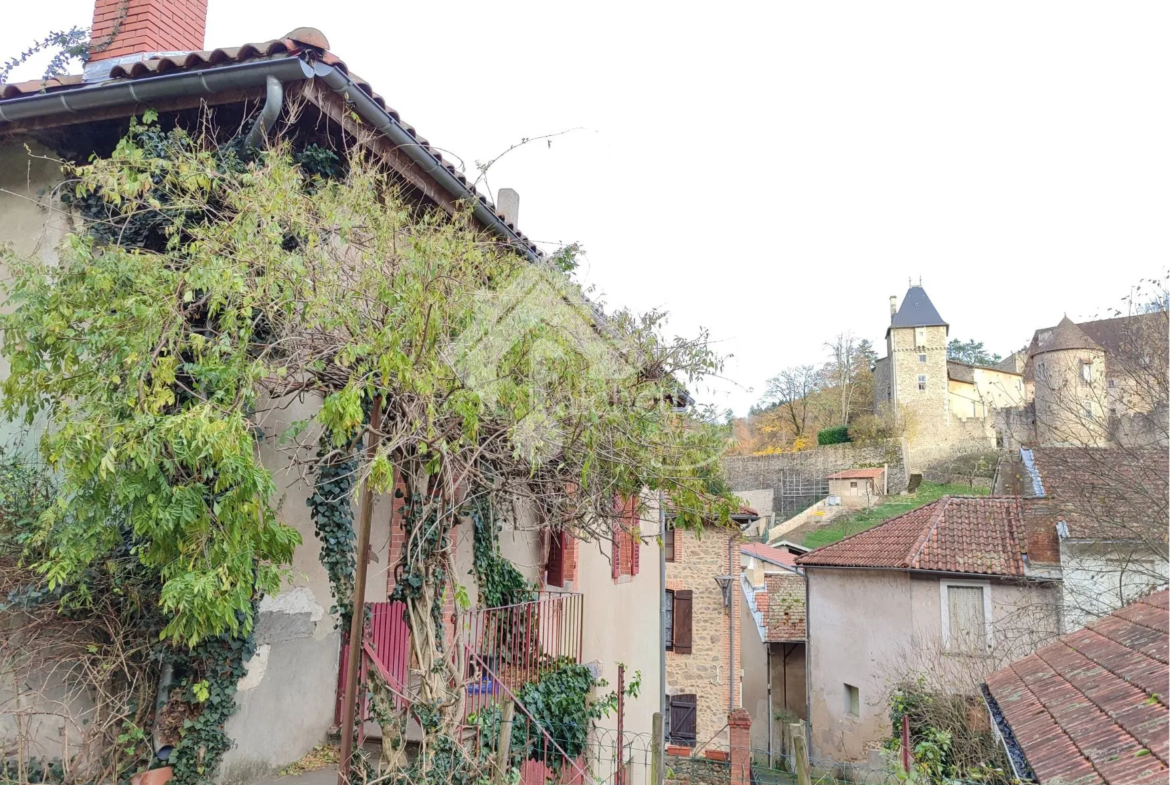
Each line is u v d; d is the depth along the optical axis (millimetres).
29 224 5410
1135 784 3047
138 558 4418
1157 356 12672
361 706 4797
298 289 3902
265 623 5070
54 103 5055
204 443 3191
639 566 11711
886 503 40562
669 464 5520
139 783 4207
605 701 8219
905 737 7781
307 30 4906
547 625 6926
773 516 42594
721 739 16391
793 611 20531
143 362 3496
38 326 3822
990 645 13531
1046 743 4152
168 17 6566
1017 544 14883
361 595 4211
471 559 7160
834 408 55156
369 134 5160
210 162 4418
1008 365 59312
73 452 3277
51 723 4453
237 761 4770
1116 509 12789
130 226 5043
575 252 5312
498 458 4785
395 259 4059
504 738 5125
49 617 4387
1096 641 6039
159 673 4527
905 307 55438
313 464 4941
